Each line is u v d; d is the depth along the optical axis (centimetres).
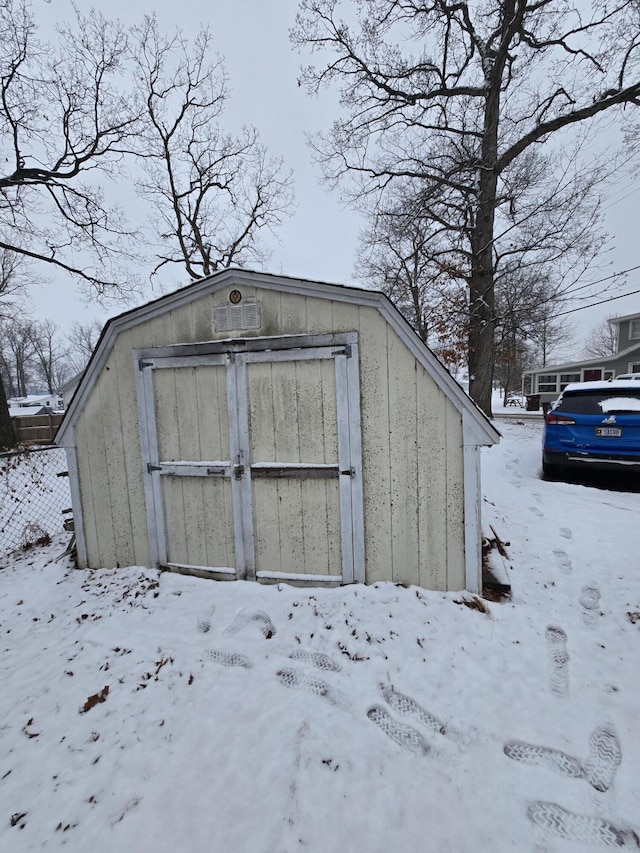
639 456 525
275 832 157
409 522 313
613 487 575
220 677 245
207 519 358
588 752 185
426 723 204
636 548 377
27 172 1186
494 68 1057
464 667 240
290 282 316
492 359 1168
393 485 313
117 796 175
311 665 249
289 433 332
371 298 301
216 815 165
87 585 369
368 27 1105
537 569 349
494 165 1077
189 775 183
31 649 286
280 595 326
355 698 222
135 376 365
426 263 1406
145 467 369
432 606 294
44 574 401
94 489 389
